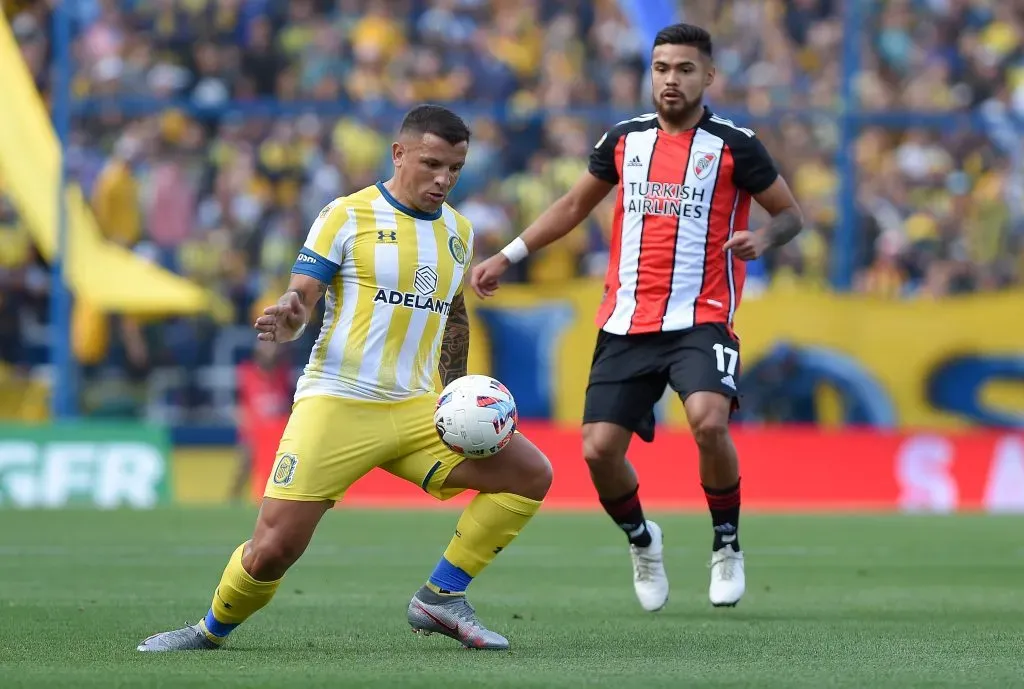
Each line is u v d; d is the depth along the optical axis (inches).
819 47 2608.3
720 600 920.3
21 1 2231.8
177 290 2106.3
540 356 2048.5
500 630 815.7
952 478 2089.1
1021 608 962.7
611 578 1154.0
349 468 685.3
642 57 2539.4
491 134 2363.4
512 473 711.1
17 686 583.2
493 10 2576.3
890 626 848.3
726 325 906.1
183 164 2303.2
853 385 2098.9
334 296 696.4
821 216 2425.0
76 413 2069.4
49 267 2192.4
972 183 2524.6
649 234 909.2
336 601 968.3
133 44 2437.3
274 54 2471.7
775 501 2063.2
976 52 2679.6
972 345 2106.3
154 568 1182.9
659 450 2054.6
